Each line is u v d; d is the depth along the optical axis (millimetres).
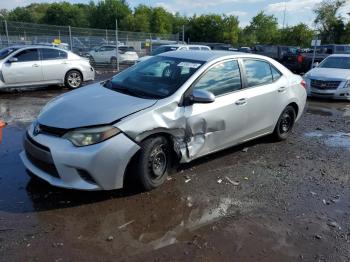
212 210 3699
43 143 3576
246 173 4723
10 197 3752
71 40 21516
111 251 2959
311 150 5875
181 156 4207
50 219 3387
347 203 4035
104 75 17406
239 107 4863
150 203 3766
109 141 3521
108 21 81562
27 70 10477
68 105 3965
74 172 3486
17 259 2811
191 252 2996
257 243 3174
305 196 4148
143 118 3758
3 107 8422
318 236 3328
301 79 6320
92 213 3521
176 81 4387
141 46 24234
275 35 65312
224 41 72812
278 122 5902
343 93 10727
